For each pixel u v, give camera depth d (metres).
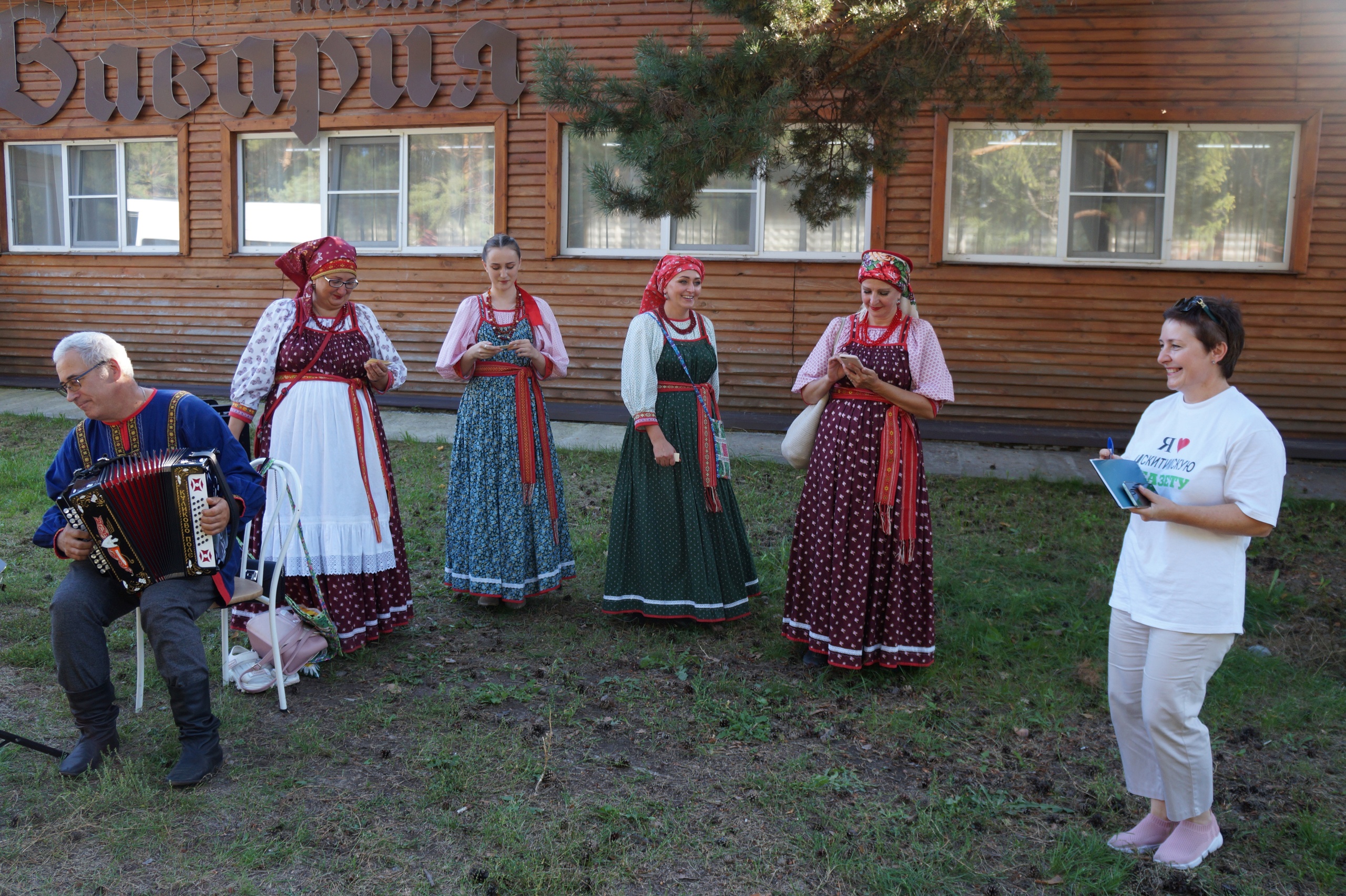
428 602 4.73
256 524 3.79
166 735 3.25
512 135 9.60
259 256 10.34
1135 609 2.62
